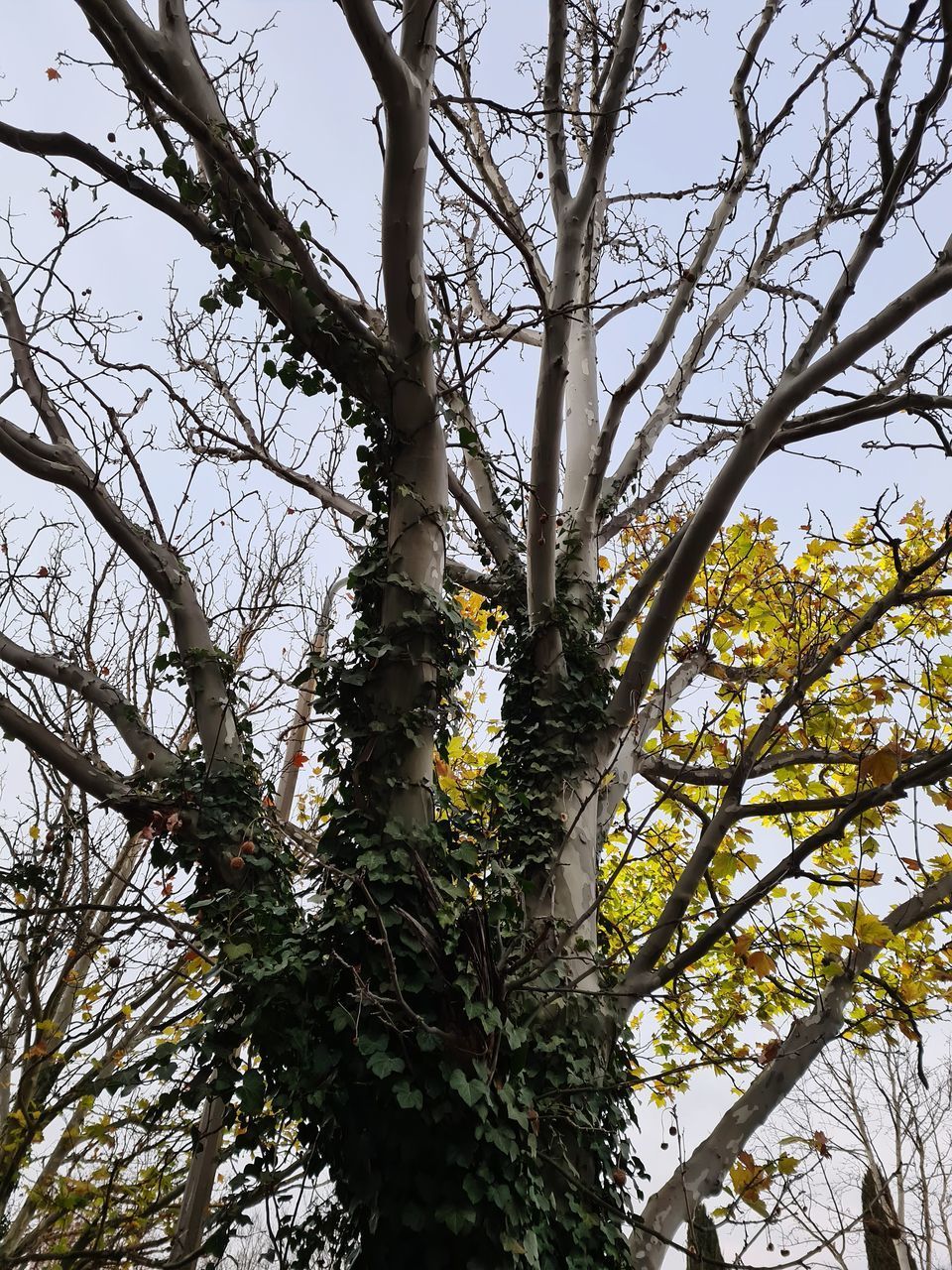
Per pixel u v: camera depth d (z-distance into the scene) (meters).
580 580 6.40
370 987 4.07
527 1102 4.10
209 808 4.88
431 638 4.84
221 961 4.13
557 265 6.30
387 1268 3.83
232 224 5.03
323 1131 4.12
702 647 5.50
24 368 5.70
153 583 5.55
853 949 4.59
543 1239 4.19
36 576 7.02
